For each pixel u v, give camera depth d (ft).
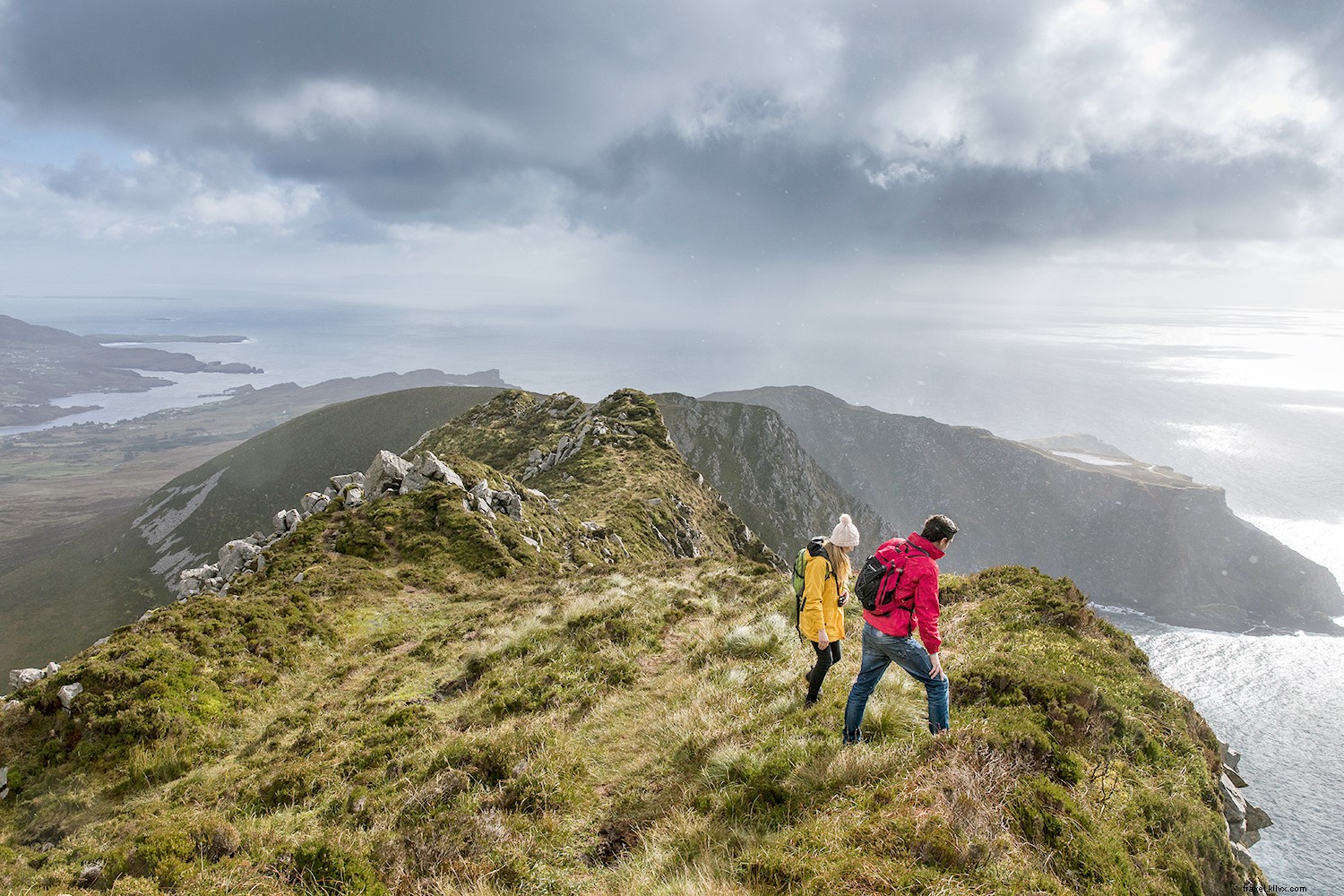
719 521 217.77
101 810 45.57
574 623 55.77
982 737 20.63
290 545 105.70
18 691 60.75
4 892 29.48
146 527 605.73
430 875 22.99
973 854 16.05
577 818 26.25
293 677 65.41
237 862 23.71
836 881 15.55
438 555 103.09
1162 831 20.04
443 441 296.30
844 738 23.99
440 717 44.06
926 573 22.80
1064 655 30.91
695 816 22.75
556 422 288.51
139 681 57.06
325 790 35.65
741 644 42.47
